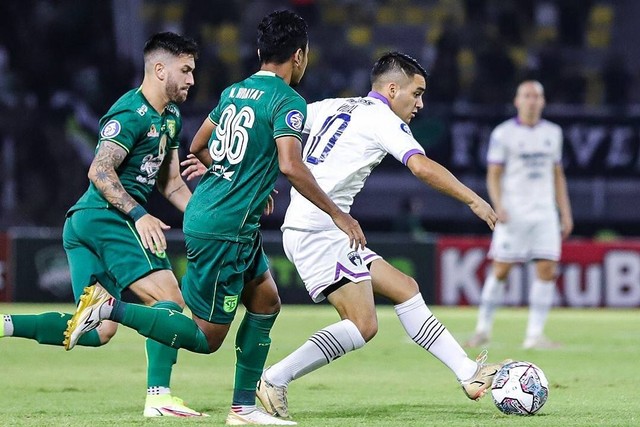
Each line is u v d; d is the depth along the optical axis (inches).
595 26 3469.5
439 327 836.0
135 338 1647.4
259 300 748.0
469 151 2583.7
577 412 818.8
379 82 869.8
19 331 706.2
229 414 746.2
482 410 845.2
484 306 1561.3
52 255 2212.1
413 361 1323.8
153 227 762.8
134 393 981.8
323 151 843.4
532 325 1529.3
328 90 2987.2
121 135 814.5
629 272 2331.4
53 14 2871.6
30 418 773.9
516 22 3294.8
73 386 1040.8
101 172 797.2
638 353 1429.6
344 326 797.9
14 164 2583.7
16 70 2785.4
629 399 925.2
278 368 786.8
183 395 976.3
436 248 2298.2
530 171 1567.4
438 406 877.8
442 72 2955.2
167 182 900.0
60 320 713.6
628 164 2593.5
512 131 1576.0
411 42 3437.5
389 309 2272.4
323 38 3395.7
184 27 3211.1
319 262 813.9
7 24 2817.4
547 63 3147.1
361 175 839.7
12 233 2354.8
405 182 2696.9
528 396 786.8
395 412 832.3
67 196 2593.5
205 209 719.7
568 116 2586.1
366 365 1275.8
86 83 2684.5
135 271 825.5
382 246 2283.5
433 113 2576.3
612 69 3110.2
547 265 1537.9
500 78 3051.2
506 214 1547.7
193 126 2502.5
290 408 865.5
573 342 1604.3
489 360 1325.0
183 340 719.7
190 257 728.3
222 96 744.3
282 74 731.4
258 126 707.4
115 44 2933.1
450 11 3523.6
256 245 745.6
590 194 2677.2
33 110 2613.2
